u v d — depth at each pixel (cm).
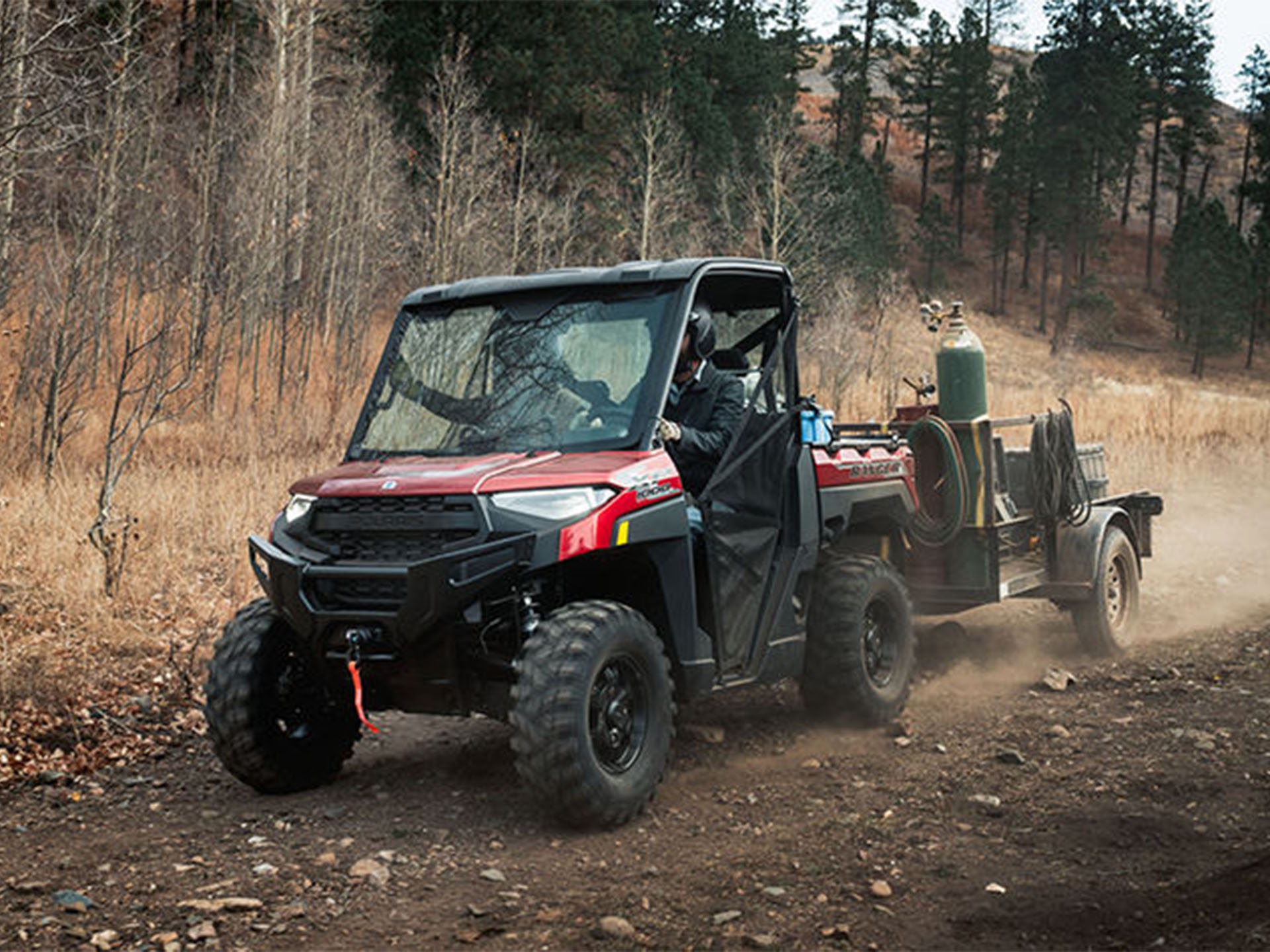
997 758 573
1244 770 536
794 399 636
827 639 625
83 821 531
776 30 8988
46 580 999
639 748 503
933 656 818
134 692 734
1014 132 9112
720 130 6556
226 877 455
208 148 3172
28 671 719
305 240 3525
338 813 529
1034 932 385
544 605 521
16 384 1930
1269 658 767
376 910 419
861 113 10006
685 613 531
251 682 539
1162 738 591
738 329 655
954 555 778
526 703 472
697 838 482
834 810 512
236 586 1006
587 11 5394
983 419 765
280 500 1362
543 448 539
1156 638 864
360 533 507
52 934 406
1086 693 703
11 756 618
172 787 581
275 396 2633
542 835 489
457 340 589
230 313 2572
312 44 3931
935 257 9131
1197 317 8344
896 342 5388
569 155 5072
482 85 5056
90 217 2162
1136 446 2025
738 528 573
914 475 746
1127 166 11475
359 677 489
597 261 5116
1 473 1611
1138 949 368
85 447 1855
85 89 1630
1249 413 3080
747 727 651
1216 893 399
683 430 554
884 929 391
